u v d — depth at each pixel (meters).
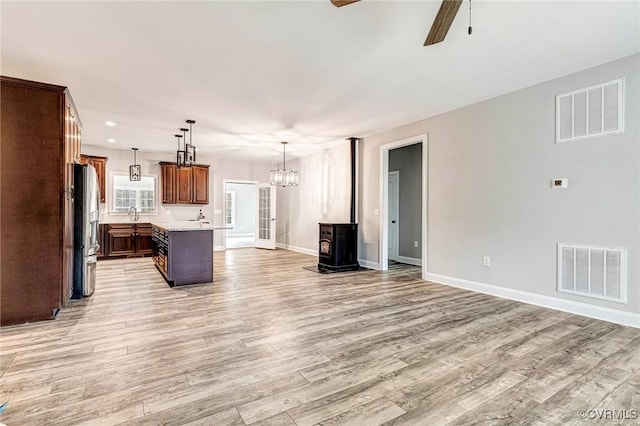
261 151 7.73
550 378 2.08
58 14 2.37
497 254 4.08
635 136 2.98
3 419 1.66
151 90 3.87
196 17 2.42
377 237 6.04
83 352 2.45
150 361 2.31
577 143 3.36
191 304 3.71
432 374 2.14
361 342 2.65
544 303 3.62
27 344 2.59
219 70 3.34
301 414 1.72
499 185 4.05
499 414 1.72
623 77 3.05
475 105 4.32
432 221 4.94
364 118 5.00
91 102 4.27
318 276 5.36
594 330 2.90
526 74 3.43
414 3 2.25
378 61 3.13
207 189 8.38
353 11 2.35
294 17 2.42
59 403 1.80
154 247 6.14
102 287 4.50
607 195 3.15
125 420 1.66
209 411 1.74
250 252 8.49
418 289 4.45
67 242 3.47
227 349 2.52
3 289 2.98
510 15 2.38
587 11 2.32
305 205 8.32
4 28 2.55
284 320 3.18
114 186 7.38
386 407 1.78
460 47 2.86
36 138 3.13
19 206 3.05
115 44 2.82
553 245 3.54
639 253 2.96
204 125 5.38
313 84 3.69
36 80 3.55
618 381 2.05
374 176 6.08
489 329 2.94
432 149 4.92
